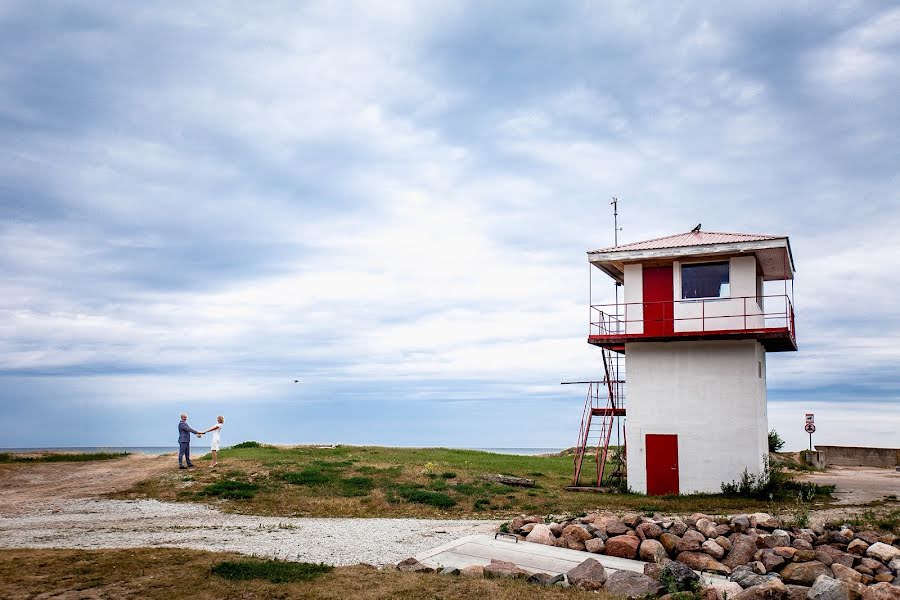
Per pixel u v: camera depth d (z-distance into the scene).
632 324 27.75
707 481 25.56
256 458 31.08
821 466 40.53
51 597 10.00
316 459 31.28
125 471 28.59
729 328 26.11
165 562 12.21
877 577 12.59
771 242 25.41
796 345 29.22
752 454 25.14
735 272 26.44
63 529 17.19
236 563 11.98
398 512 21.53
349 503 22.53
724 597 10.73
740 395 25.61
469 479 26.69
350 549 14.66
